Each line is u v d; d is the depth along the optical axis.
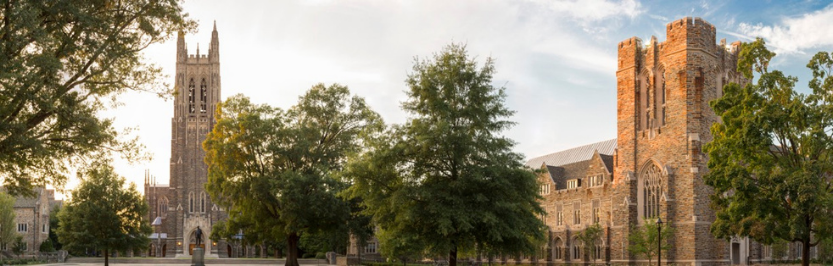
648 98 77.19
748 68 47.31
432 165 43.53
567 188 97.44
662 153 74.00
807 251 44.19
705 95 72.12
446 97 44.12
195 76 158.62
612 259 79.25
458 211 41.09
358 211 61.94
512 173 43.22
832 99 44.06
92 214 74.62
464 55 45.12
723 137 47.22
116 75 37.53
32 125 34.91
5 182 38.72
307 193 60.59
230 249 154.62
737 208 44.66
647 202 75.75
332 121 66.31
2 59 29.47
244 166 64.06
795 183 41.50
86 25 32.94
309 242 108.44
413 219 42.53
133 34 35.94
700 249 69.62
